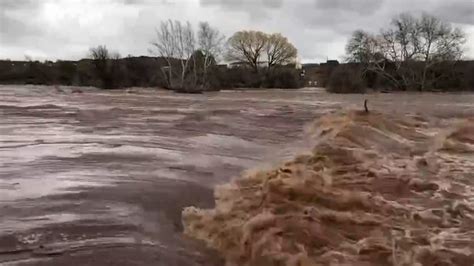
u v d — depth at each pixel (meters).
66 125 22.89
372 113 21.84
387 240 7.39
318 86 87.88
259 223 7.77
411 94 63.06
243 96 59.03
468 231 7.84
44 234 7.86
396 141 15.73
